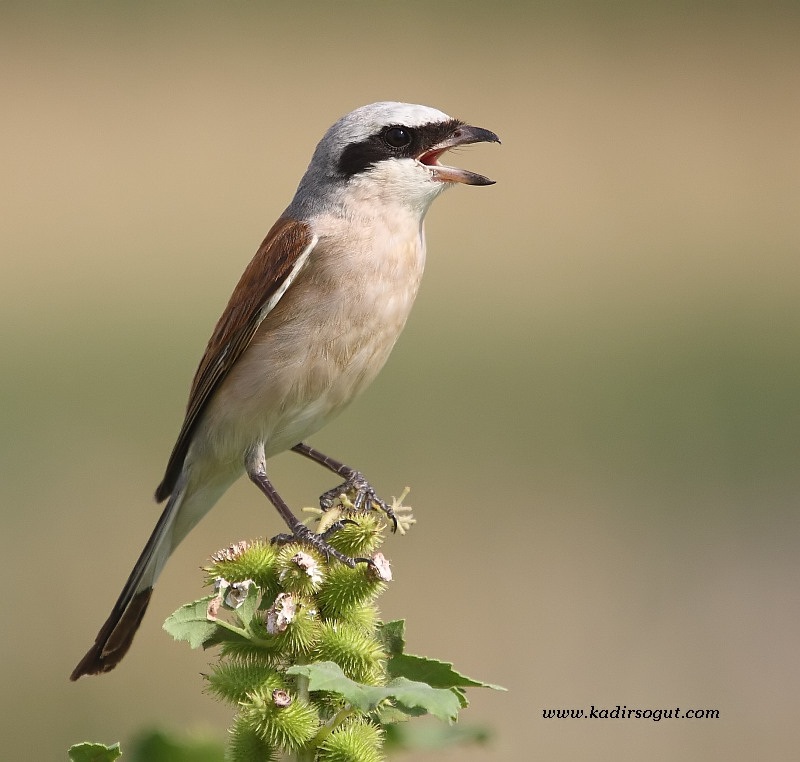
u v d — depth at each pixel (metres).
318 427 6.39
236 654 3.69
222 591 3.63
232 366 6.19
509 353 14.68
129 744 3.44
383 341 6.25
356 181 6.22
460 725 3.70
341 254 6.10
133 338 14.63
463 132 6.35
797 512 11.31
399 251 6.20
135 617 5.86
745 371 14.10
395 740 3.68
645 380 13.85
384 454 11.88
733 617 9.81
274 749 3.53
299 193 6.44
